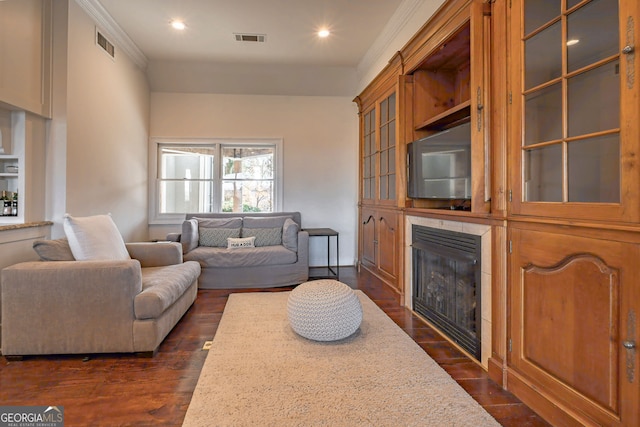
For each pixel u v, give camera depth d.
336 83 4.99
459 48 2.67
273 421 1.54
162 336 2.34
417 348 2.32
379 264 4.00
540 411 1.61
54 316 2.15
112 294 2.18
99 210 3.45
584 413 1.40
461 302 2.34
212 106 4.93
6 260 2.46
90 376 1.96
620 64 1.25
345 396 1.74
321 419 1.55
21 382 1.90
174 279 2.65
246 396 1.73
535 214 1.65
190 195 5.02
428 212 2.75
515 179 1.79
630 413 1.22
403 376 1.95
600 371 1.33
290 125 5.08
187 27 3.60
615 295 1.27
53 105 2.87
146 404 1.69
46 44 2.83
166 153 4.94
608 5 1.30
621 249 1.25
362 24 3.54
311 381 1.88
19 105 2.57
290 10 3.26
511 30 1.81
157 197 4.84
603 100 1.33
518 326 1.77
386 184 3.77
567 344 1.48
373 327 2.69
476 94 2.01
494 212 1.95
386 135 3.75
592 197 1.38
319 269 4.91
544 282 1.60
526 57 1.72
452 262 2.46
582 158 1.42
